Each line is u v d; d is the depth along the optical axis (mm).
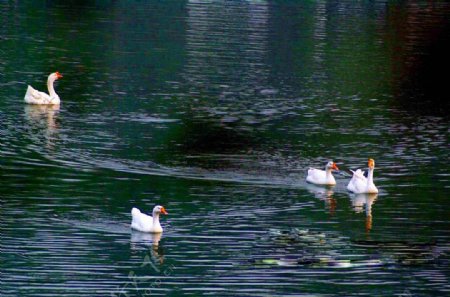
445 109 48562
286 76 54844
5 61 56125
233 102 48062
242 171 36812
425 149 40875
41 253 28062
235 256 28266
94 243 29016
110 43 62469
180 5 80938
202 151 39281
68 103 47062
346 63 59469
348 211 32656
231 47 62625
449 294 26031
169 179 35375
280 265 27766
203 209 32250
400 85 54062
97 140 40312
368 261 28188
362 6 84812
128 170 36281
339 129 43750
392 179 36656
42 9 76312
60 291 25703
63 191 33594
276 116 45688
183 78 53094
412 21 76875
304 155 39406
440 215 32406
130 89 50125
